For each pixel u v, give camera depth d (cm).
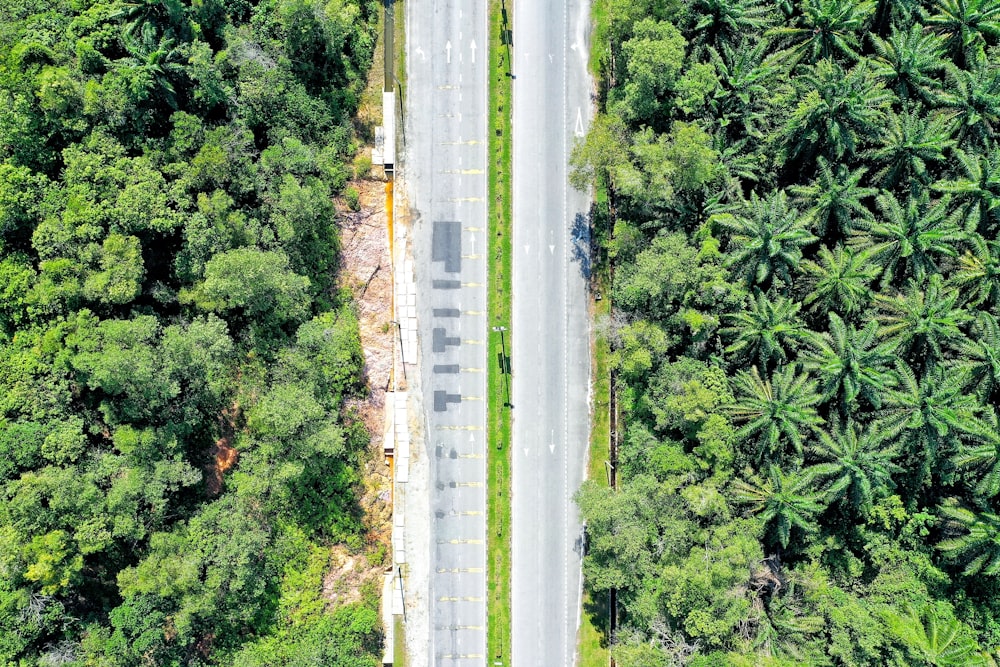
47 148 7700
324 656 8506
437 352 9138
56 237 7394
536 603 9081
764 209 8100
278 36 8581
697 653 8006
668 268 7925
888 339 8331
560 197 9175
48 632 7769
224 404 8431
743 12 8306
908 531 8569
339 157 8975
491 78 9150
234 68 8350
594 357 9169
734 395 8281
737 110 8375
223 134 8019
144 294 7988
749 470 8219
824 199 8269
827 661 8112
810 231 8531
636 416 8862
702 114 8394
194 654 8375
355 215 9038
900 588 8412
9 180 7406
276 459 8269
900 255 8231
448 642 9056
